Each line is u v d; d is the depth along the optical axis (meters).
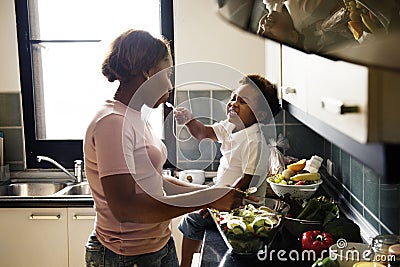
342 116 1.03
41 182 3.19
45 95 3.31
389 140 0.75
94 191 1.88
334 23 1.27
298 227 2.05
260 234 1.88
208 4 3.14
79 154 3.29
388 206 1.96
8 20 3.18
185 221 2.49
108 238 1.90
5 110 3.25
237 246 1.90
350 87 0.96
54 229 2.77
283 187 2.47
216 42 3.17
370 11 1.18
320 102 1.32
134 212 1.73
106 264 1.92
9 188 3.13
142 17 3.23
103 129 1.75
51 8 3.23
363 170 2.31
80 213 2.75
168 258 2.04
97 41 3.25
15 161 3.29
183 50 3.19
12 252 2.80
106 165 1.72
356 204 2.47
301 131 3.21
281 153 2.96
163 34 3.19
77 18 3.24
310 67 1.52
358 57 0.83
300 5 1.34
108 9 3.23
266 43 3.07
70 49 3.27
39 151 3.29
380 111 0.79
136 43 1.80
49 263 2.80
